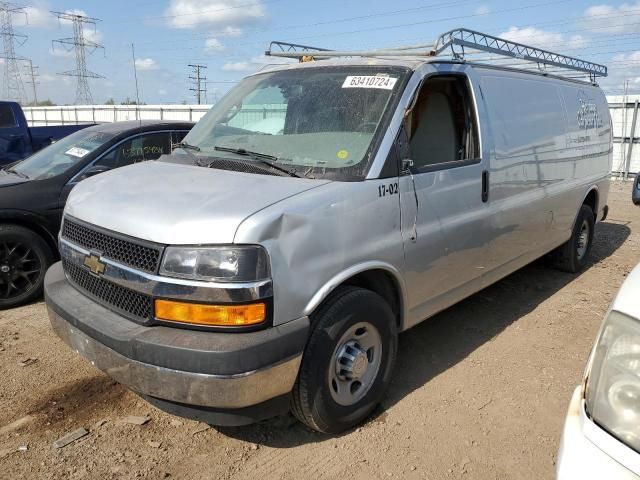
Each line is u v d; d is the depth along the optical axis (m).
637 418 1.62
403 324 3.48
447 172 3.61
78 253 3.03
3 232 4.87
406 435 3.15
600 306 5.26
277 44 4.59
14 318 4.78
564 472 1.71
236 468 2.84
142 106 25.70
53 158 5.77
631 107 15.68
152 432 3.13
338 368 2.97
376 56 3.85
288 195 2.75
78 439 3.05
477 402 3.51
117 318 2.74
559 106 5.30
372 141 3.18
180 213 2.64
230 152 3.53
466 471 2.85
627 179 16.03
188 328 2.51
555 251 6.18
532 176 4.69
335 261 2.83
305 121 3.51
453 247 3.71
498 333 4.59
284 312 2.60
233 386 2.42
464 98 3.92
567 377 3.86
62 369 3.84
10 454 2.90
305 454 2.97
